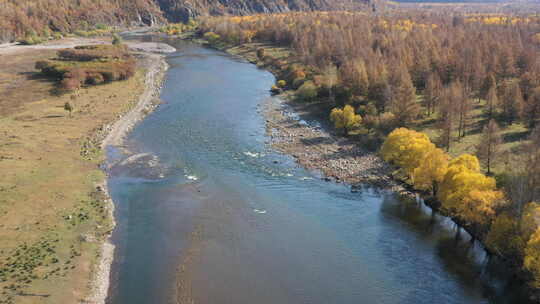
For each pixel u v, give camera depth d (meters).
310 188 90.69
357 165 101.69
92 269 62.81
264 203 83.94
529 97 111.12
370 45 198.62
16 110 136.38
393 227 76.00
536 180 63.44
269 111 144.62
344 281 61.81
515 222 60.41
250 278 62.09
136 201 84.00
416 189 88.62
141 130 125.56
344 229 75.38
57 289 57.53
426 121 121.12
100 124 127.69
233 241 71.12
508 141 102.50
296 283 61.25
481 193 64.62
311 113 142.88
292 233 73.88
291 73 181.62
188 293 58.75
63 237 69.69
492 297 58.16
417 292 59.50
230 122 133.00
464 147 102.81
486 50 155.62
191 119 135.62
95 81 168.12
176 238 71.81
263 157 106.81
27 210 77.06
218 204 83.12
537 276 53.31
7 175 89.75
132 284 60.44
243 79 190.25
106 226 74.50
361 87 137.00
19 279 58.59
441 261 66.31
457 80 127.69
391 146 93.50
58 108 140.38
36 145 108.25
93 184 89.94
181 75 195.50
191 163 102.50
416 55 159.62
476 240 71.12
